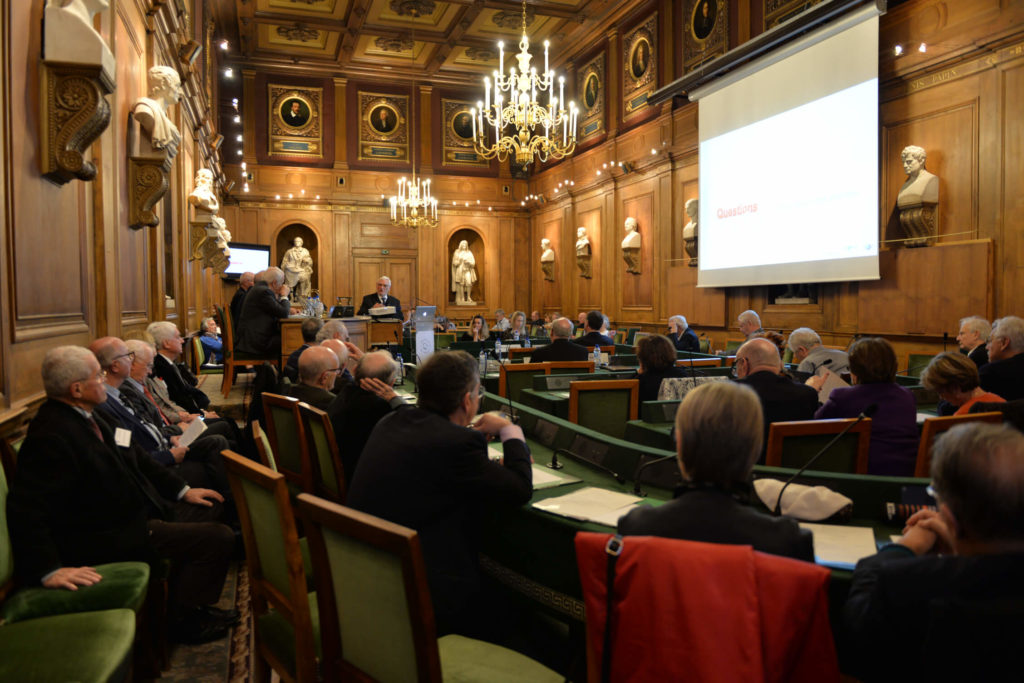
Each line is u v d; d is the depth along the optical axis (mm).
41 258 3180
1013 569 1057
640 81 13758
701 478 1350
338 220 17375
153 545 2746
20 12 2930
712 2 11492
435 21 14852
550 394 4469
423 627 1295
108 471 2594
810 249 9164
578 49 15938
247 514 2018
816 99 8977
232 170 16547
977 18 7215
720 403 1345
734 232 10586
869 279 8406
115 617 2102
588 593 1206
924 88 7898
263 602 2051
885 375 2803
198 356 8688
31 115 3049
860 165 8367
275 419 3516
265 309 7070
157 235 6203
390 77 17562
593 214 15664
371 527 1349
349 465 3174
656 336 4121
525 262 18906
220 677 2547
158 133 4992
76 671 1787
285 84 16969
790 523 1271
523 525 1996
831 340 9273
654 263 13305
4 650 1892
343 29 14703
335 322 5098
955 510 1134
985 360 4805
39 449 2459
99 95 3205
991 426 1160
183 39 7535
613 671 1146
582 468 2527
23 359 2947
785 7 9945
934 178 7676
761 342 3107
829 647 1055
